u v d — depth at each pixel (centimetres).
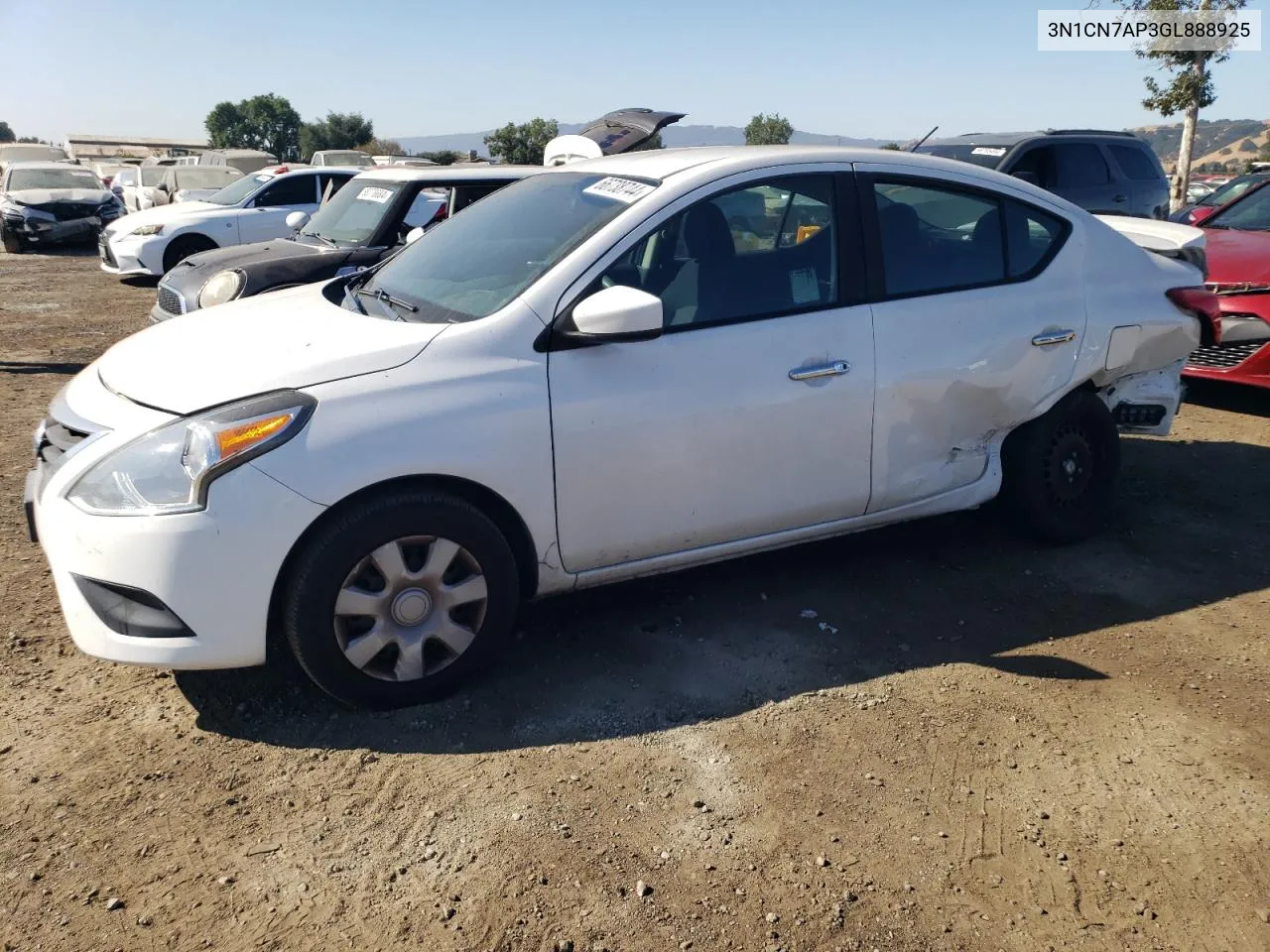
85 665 334
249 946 220
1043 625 374
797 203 360
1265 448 598
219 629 279
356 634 297
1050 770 287
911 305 374
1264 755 295
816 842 256
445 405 294
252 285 672
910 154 394
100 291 1312
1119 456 440
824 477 362
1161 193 1092
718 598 392
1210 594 401
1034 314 399
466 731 301
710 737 300
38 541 315
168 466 275
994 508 447
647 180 354
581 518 321
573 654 349
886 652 353
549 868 244
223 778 276
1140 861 251
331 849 250
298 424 279
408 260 402
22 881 237
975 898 238
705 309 339
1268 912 235
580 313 303
